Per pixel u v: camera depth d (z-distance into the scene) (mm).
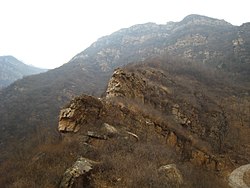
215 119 39094
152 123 26062
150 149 18344
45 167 14266
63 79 95125
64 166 13992
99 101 22531
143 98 33531
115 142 17797
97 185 12477
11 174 14375
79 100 21203
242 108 45375
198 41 106938
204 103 42281
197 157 26766
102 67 118312
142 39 144125
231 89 54625
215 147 33562
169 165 15578
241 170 28078
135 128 23422
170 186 13273
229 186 21500
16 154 19828
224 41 99562
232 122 40500
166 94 39469
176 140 26984
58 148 16547
